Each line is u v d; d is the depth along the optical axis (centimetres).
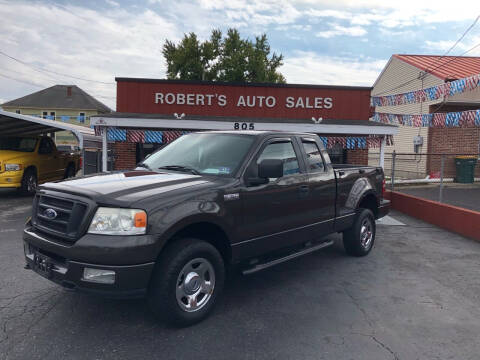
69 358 313
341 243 713
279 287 486
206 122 1157
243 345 341
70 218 335
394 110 1958
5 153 1143
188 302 367
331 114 1346
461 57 1922
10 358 310
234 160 429
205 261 376
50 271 346
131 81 1302
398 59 1956
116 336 349
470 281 525
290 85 1329
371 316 408
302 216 488
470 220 780
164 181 382
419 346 348
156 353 324
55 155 1359
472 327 388
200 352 327
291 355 327
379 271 559
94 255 316
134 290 324
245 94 1328
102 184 366
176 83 1311
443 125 1188
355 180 598
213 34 3541
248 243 419
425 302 449
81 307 407
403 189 1427
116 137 1168
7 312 393
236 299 444
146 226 326
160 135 1176
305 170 499
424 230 852
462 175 1577
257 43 3588
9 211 948
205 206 368
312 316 404
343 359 323
